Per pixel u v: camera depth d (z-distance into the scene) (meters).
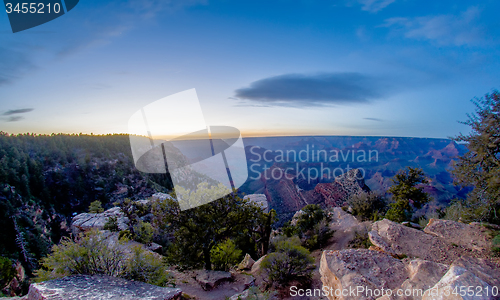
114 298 5.08
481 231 8.12
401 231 8.55
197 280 10.80
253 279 11.30
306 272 10.84
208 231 11.84
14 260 51.09
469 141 9.51
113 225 24.73
